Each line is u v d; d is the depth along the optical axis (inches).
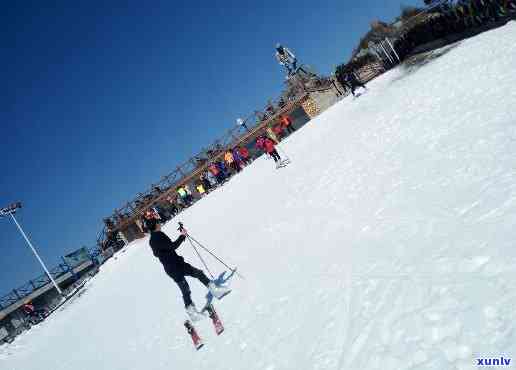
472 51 518.0
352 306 173.0
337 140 585.3
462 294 134.6
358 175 355.6
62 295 1169.4
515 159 203.6
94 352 434.6
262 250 346.0
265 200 543.5
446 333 123.2
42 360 588.1
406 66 819.4
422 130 351.3
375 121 516.4
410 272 167.8
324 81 1338.6
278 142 1182.9
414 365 119.2
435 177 245.3
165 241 297.4
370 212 260.5
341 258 226.5
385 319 149.3
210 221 735.7
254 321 229.5
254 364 184.1
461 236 168.7
